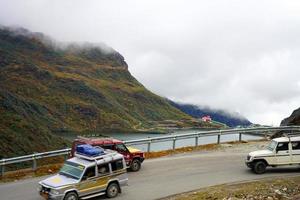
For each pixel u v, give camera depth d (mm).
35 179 21984
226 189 19719
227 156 29031
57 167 24453
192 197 18438
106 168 18609
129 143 27891
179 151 30922
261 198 17828
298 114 45875
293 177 22172
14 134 93750
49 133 109562
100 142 22406
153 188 20438
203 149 31875
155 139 29906
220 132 34219
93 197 18516
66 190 17156
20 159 22922
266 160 23312
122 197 18828
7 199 18281
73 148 22406
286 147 23484
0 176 22281
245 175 23109
